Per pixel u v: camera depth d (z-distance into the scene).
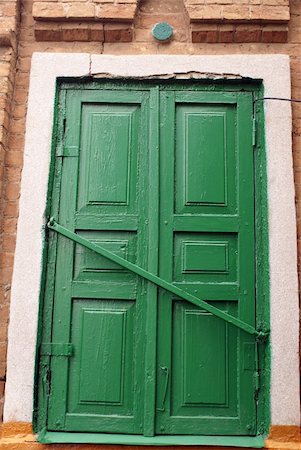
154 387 2.98
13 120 3.31
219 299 3.07
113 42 3.41
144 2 3.46
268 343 2.99
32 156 3.20
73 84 3.35
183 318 3.07
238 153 3.25
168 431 2.95
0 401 2.97
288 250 3.07
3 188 3.20
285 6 3.36
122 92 3.33
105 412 2.99
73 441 2.88
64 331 3.05
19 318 3.02
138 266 3.09
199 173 3.23
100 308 3.09
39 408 2.98
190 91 3.33
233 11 3.35
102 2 3.37
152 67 3.30
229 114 3.31
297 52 3.39
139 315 3.07
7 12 3.36
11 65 3.31
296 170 3.21
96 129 3.29
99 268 3.12
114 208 3.19
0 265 3.12
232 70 3.29
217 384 3.00
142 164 3.24
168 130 3.28
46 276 3.11
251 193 3.20
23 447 2.87
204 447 2.89
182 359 3.03
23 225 3.12
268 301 3.04
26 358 2.98
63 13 3.35
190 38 3.40
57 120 3.30
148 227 3.15
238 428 2.95
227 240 3.16
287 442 2.87
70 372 3.03
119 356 3.04
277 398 2.92
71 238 3.11
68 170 3.24
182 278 3.11
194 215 3.18
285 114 3.24
